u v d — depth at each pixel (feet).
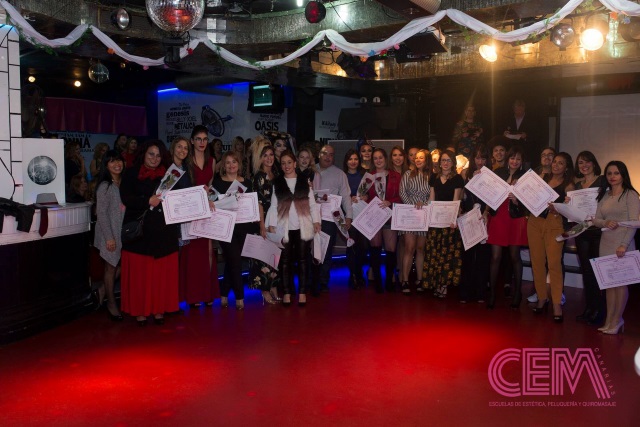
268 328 21.50
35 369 17.47
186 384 16.29
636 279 20.04
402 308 24.31
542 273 23.13
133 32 25.58
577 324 22.12
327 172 26.53
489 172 23.26
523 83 38.88
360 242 27.20
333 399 15.31
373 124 42.14
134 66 31.35
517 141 37.27
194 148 22.95
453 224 24.94
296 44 27.96
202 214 21.31
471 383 16.40
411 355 18.66
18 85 21.70
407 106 41.86
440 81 37.42
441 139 43.01
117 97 47.34
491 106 40.73
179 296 23.95
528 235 23.17
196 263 23.67
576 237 22.44
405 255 26.71
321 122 46.01
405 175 26.27
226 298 24.48
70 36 23.38
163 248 21.59
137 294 21.56
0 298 19.75
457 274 25.36
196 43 26.40
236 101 42.93
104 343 19.88
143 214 21.21
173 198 21.18
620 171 20.17
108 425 13.83
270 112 39.68
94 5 24.41
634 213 19.94
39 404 14.99
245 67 29.35
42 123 24.98
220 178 23.39
